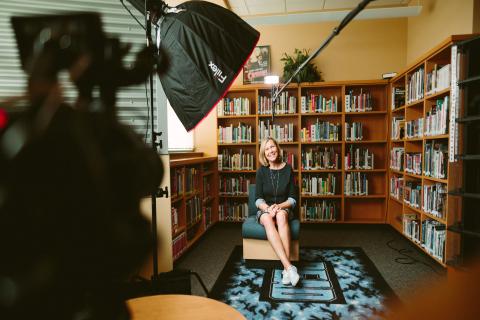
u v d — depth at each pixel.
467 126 2.16
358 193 4.13
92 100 0.30
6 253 0.22
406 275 2.56
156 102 2.23
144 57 0.38
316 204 4.20
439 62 2.90
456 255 2.27
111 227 0.24
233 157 4.32
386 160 4.16
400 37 4.24
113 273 0.25
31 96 0.25
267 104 4.25
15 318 0.22
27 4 2.08
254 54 4.46
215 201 4.34
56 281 0.23
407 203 3.43
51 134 0.23
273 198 2.91
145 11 1.29
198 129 4.46
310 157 4.18
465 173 2.18
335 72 4.35
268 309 2.05
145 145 0.30
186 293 1.71
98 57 0.31
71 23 0.31
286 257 2.43
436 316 0.20
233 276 2.60
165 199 2.29
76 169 0.23
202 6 1.25
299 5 4.12
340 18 3.55
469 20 2.81
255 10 4.23
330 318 1.93
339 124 4.16
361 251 3.19
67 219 0.22
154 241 0.28
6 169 0.22
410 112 3.48
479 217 2.15
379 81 4.03
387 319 0.22
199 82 1.22
